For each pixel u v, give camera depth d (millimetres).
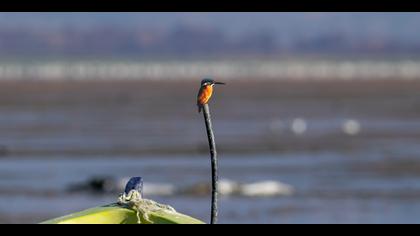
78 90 114438
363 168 32188
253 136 46344
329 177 29672
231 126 53281
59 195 25922
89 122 56594
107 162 34625
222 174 30484
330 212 22625
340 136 46312
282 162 34250
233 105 74938
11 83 156000
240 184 26156
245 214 22234
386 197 25156
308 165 33188
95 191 26766
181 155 36969
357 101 81812
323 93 100875
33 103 78938
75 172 31406
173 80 180875
